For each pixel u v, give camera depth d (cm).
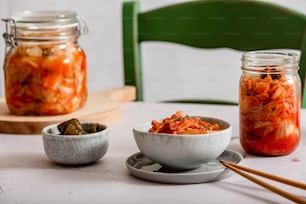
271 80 100
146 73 213
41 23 121
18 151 108
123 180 91
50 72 122
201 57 208
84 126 104
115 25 213
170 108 139
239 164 94
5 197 86
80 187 89
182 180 88
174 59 210
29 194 86
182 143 89
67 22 123
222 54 207
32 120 120
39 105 123
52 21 122
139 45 159
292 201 81
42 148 110
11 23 123
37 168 98
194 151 89
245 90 102
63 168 98
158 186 88
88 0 212
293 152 104
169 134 89
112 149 107
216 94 210
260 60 101
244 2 150
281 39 147
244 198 83
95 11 212
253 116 101
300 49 146
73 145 97
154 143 90
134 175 93
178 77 212
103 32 214
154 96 214
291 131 100
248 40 150
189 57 209
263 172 87
